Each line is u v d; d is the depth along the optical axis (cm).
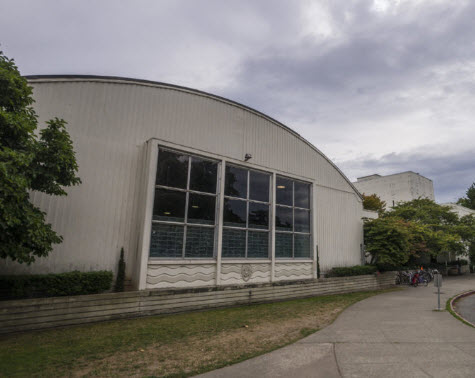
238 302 1131
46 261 852
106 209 970
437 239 2412
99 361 536
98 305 837
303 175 1593
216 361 540
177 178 1066
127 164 1032
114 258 962
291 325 816
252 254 1247
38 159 690
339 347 621
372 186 4516
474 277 2648
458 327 797
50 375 475
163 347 619
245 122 1387
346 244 1758
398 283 1995
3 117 600
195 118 1223
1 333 701
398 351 596
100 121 1002
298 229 1449
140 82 1100
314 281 1422
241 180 1268
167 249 1012
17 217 595
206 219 1122
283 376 476
